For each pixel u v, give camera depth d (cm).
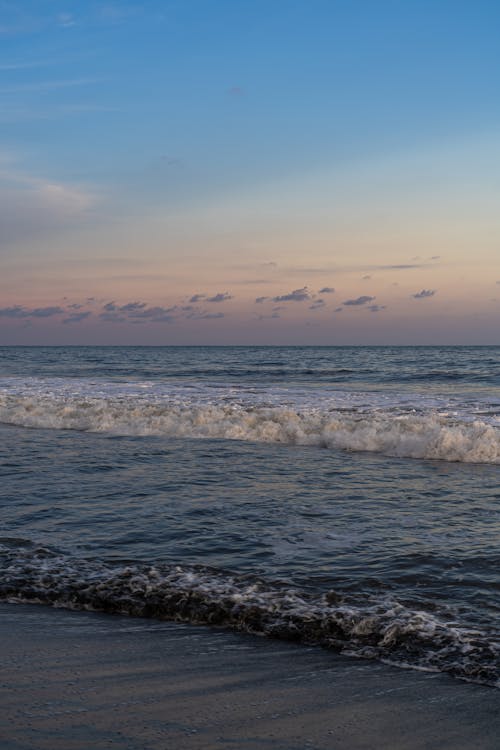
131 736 275
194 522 666
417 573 504
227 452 1142
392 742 275
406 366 5025
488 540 596
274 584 480
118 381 3000
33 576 504
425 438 1119
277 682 336
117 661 362
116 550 571
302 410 1681
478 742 274
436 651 368
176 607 440
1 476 916
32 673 343
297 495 795
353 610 428
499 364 5219
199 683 334
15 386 2605
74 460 1052
